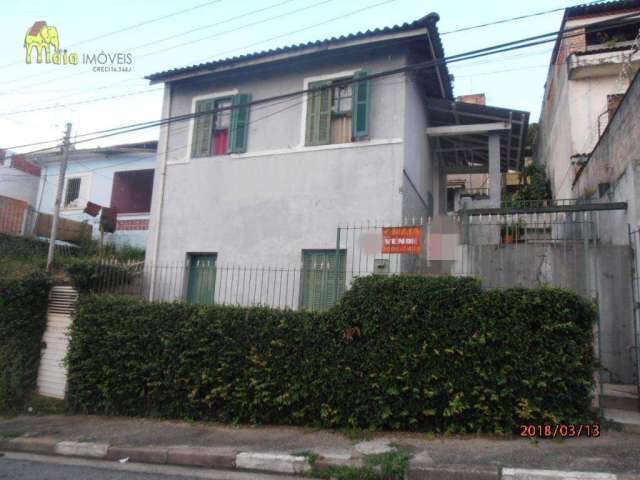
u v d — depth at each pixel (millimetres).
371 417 6480
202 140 11328
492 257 7863
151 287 10820
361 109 9781
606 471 4695
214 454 5867
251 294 10102
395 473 5059
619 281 7410
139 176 18125
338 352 6707
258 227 10344
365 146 9727
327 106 10211
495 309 6121
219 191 10883
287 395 6855
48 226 15391
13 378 9078
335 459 5410
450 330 6223
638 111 7043
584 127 12344
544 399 5906
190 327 7629
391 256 8734
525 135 12133
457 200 14086
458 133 11297
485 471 4852
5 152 18625
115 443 6570
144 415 7945
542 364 5891
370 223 9375
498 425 5977
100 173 17984
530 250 7746
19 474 5711
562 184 13453
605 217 8523
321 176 9977
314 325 6918
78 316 8531
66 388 8812
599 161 9328
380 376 6418
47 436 7070
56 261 11477
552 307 5984
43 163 19031
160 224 11328
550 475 4668
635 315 6867
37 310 9531
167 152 11656
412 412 6309
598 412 6043
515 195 16250
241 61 10703
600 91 12398
